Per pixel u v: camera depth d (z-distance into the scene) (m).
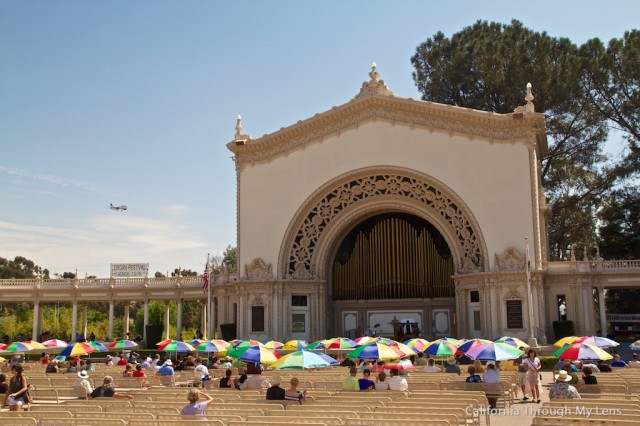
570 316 52.62
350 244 62.09
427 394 21.11
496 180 53.16
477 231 53.16
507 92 74.44
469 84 76.50
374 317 60.69
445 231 55.09
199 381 30.17
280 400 20.88
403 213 60.75
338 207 58.69
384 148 56.28
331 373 33.53
